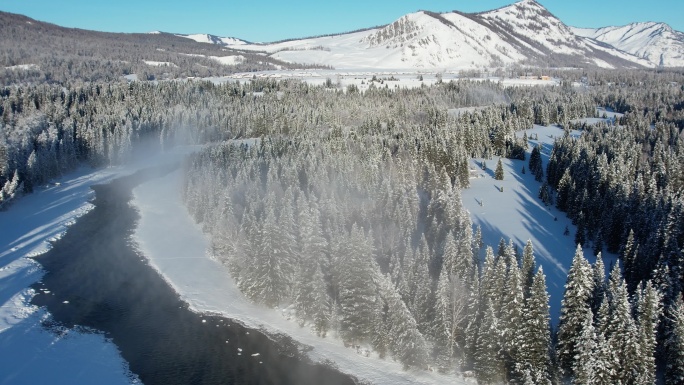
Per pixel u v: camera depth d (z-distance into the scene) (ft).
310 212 236.43
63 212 347.56
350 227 262.26
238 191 314.55
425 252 213.05
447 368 175.11
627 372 149.07
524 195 386.93
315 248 207.31
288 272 220.02
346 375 178.19
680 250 211.00
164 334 204.13
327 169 364.99
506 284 167.94
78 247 290.35
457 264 204.44
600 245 271.08
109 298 232.53
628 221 266.98
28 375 178.19
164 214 348.79
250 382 175.42
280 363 185.88
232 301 229.25
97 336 202.18
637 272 221.66
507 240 293.64
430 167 372.99
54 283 246.06
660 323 167.43
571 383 156.97
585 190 317.63
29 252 279.69
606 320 154.10
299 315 207.82
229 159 389.80
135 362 186.50
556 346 165.17
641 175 349.00
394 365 181.16
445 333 175.01
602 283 172.76
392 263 214.28
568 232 305.12
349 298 191.21
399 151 412.77
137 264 269.03
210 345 196.75
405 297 190.19
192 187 347.56
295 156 402.11
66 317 215.51
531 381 152.76
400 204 283.59
